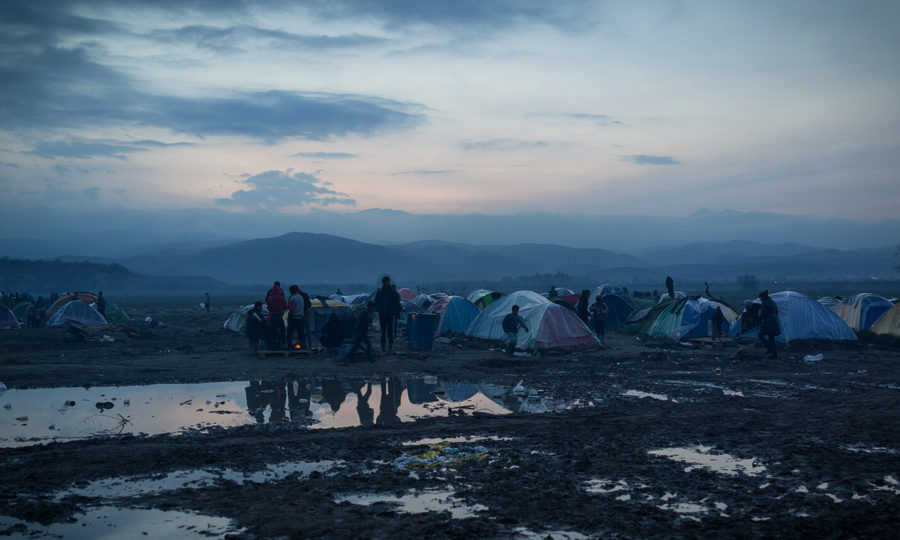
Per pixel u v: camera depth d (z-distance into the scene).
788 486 7.22
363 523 5.95
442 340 26.39
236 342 26.70
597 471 7.84
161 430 10.37
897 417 11.43
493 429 10.42
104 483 7.33
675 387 15.27
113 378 16.02
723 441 9.46
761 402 13.16
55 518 6.10
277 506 6.48
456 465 8.14
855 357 21.66
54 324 35.09
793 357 21.48
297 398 13.67
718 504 6.60
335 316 21.94
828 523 5.95
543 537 5.64
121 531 5.77
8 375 16.08
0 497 6.74
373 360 19.77
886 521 6.02
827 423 10.88
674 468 7.97
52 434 9.99
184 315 53.78
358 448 9.12
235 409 12.34
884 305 28.92
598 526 5.92
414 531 5.74
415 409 12.47
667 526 5.91
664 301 29.14
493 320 26.00
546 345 22.23
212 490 7.05
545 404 13.08
